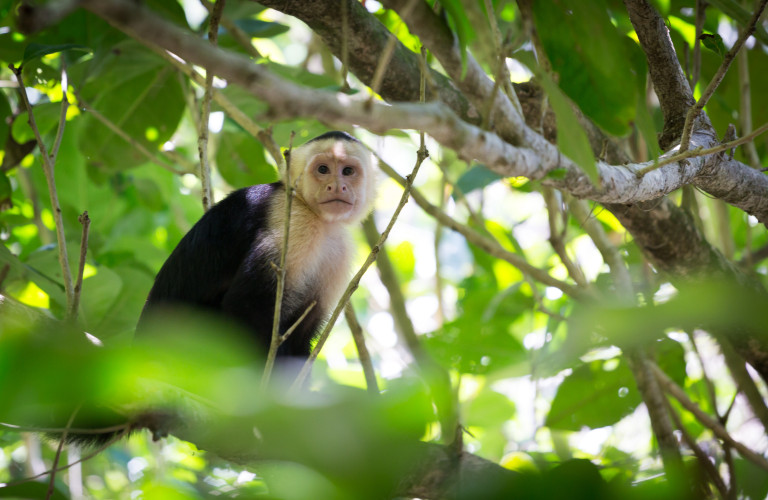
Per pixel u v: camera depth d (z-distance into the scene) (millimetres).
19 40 8359
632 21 6223
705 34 6152
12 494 4078
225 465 6945
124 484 10727
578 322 2502
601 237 7898
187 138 14508
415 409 2260
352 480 2279
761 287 7293
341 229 8336
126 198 12570
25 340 1600
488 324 9578
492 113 4062
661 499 2865
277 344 4633
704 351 8695
